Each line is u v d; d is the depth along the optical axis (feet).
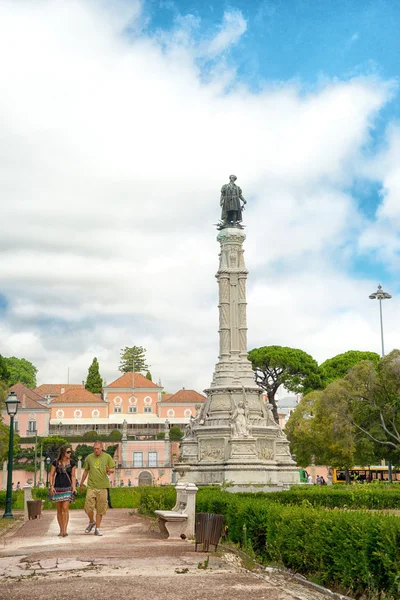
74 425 341.41
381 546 33.04
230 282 173.78
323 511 40.83
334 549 36.83
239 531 51.29
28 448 299.38
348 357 299.38
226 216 179.01
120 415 351.05
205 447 157.69
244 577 37.52
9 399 99.81
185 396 354.13
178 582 35.50
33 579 36.52
